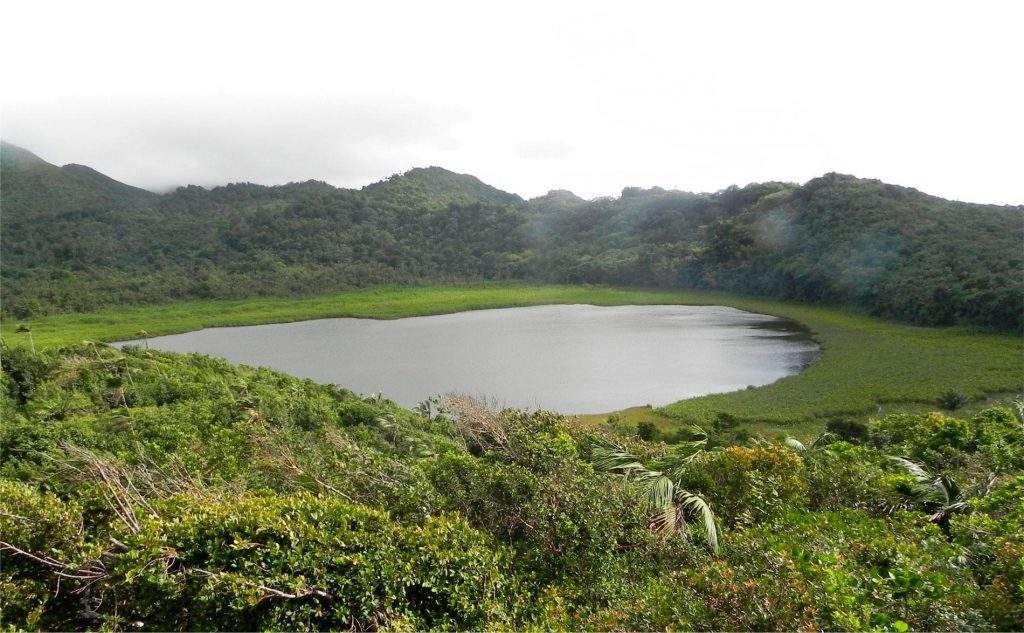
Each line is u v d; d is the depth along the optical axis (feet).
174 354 136.67
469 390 141.69
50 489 34.42
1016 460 42.57
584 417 115.44
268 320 275.80
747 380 143.13
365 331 246.68
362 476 32.63
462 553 23.90
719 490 40.06
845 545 26.55
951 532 29.84
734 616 20.01
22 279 328.29
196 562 21.09
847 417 104.94
